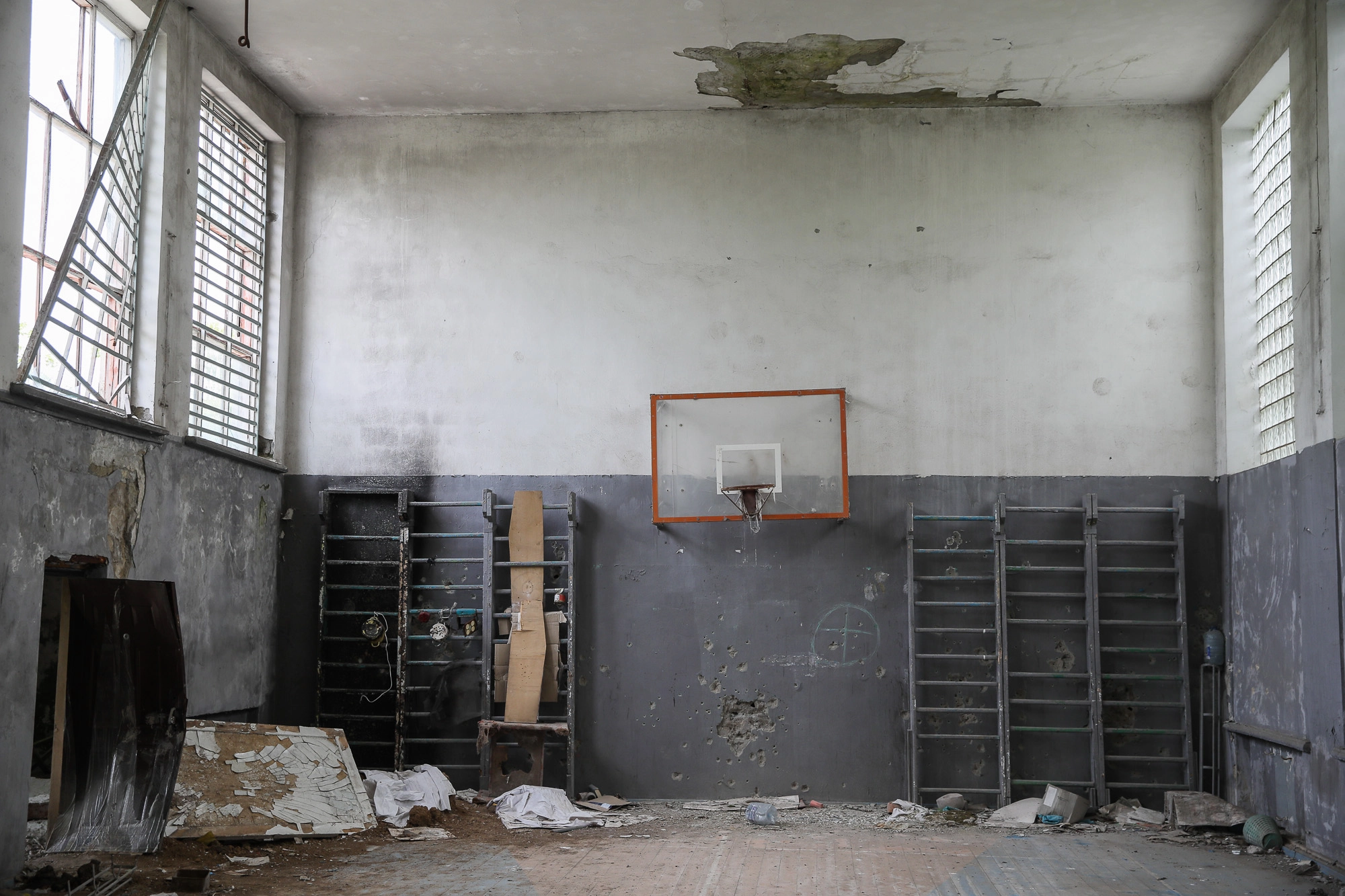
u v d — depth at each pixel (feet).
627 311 24.79
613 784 23.70
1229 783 22.44
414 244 25.23
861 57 22.47
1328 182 18.43
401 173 25.40
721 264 24.73
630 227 24.97
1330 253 18.31
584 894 15.69
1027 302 24.18
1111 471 23.70
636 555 24.27
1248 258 23.20
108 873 15.19
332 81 23.80
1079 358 23.97
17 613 15.24
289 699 24.30
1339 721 17.79
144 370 19.12
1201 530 23.41
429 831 19.92
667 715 23.85
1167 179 24.13
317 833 19.01
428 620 24.35
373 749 24.00
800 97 24.36
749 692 23.80
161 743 17.61
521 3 20.54
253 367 24.11
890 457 24.09
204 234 21.86
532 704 23.26
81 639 16.88
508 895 15.52
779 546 24.12
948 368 24.17
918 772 22.93
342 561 24.35
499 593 24.20
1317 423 18.72
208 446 20.90
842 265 24.54
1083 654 23.43
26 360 15.34
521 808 21.57
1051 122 24.49
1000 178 24.48
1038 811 21.75
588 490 24.47
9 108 15.07
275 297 24.56
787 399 24.09
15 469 15.23
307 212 25.41
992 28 21.21
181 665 18.03
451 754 23.93
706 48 22.22
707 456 24.03
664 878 16.78
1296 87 19.72
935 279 24.38
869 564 23.89
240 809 18.58
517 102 24.84
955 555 23.89
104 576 17.70
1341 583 17.76
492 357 24.90
